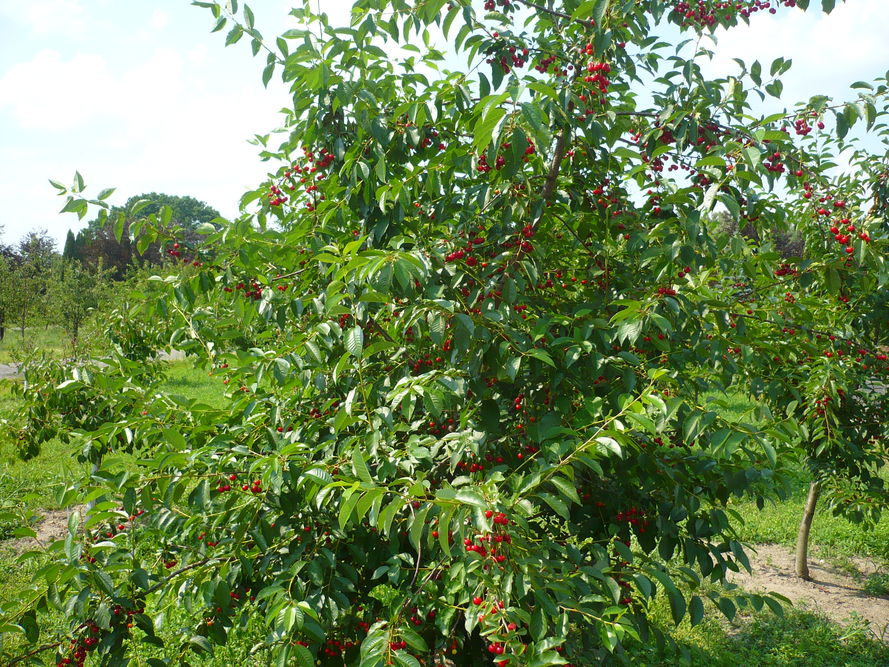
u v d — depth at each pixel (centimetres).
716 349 301
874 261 341
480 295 306
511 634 203
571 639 255
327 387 341
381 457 285
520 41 319
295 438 305
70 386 344
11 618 269
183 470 286
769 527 758
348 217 330
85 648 280
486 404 282
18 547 668
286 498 280
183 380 1491
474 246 323
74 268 2103
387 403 302
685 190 266
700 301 304
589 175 356
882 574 645
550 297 371
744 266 352
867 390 547
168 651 443
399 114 309
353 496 204
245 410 320
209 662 445
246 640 469
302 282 351
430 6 312
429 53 348
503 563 217
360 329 256
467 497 192
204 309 404
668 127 318
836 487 561
